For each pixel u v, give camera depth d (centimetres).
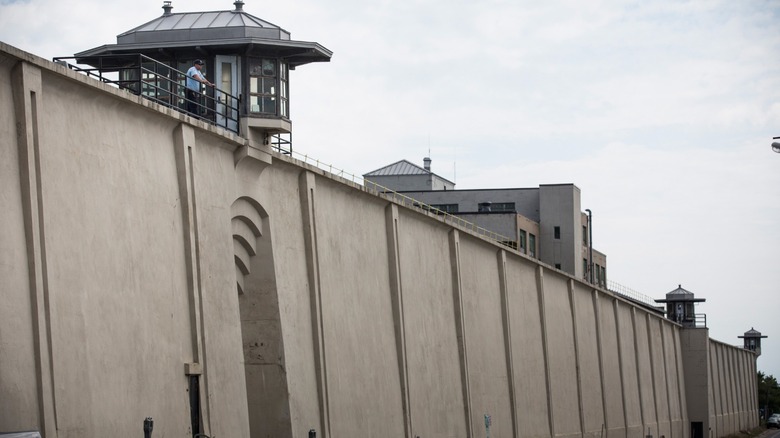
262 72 3231
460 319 4728
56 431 2125
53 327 2152
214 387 2756
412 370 4156
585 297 6881
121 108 2486
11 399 2025
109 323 2361
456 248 4756
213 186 2891
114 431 2330
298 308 3328
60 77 2248
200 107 3194
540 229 8812
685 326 10112
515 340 5488
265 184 3209
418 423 4156
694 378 10006
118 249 2430
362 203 3897
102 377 2311
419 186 10012
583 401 6569
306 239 3431
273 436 3169
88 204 2333
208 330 2772
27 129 2127
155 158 2630
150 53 3241
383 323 3966
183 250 2719
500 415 5147
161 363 2555
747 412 13762
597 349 7025
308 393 3316
